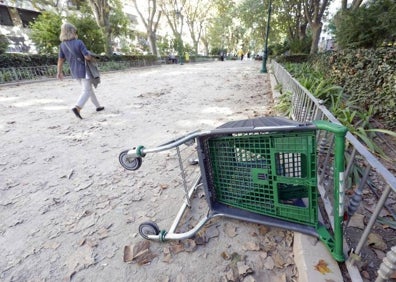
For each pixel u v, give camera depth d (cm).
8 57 1088
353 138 138
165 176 267
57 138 390
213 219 195
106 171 285
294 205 166
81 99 468
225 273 151
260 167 156
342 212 125
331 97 388
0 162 314
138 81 1035
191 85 861
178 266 158
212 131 152
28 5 2230
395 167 251
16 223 207
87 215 213
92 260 168
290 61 1390
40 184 263
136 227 196
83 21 1515
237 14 2094
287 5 1648
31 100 683
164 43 3102
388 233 167
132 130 414
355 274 126
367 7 582
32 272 161
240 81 904
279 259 156
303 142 133
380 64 364
